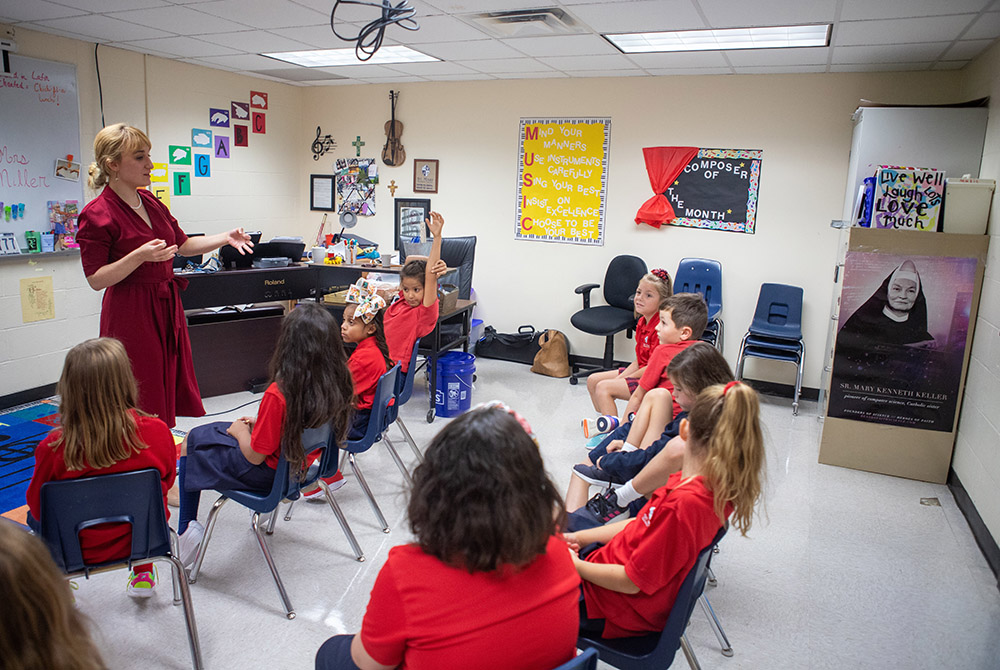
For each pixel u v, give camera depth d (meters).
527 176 5.88
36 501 1.87
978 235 3.48
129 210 2.64
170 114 5.29
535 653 1.12
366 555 2.79
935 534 3.15
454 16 3.66
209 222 5.78
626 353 5.81
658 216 5.44
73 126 4.55
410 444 3.53
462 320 5.01
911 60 4.29
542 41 4.23
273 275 4.79
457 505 1.07
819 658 2.26
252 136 6.07
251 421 2.45
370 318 2.95
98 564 1.94
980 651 2.31
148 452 1.96
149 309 2.70
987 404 3.20
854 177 4.36
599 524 2.16
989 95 3.84
